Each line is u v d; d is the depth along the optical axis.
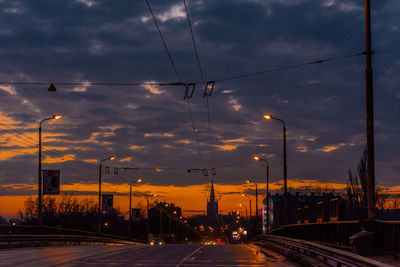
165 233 160.62
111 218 154.38
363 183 56.81
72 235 51.72
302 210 35.28
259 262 24.11
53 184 44.66
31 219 137.38
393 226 18.30
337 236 24.06
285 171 41.56
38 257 25.78
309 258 21.77
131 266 20.81
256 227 93.25
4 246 36.03
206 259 25.77
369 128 20.03
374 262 13.01
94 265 21.03
